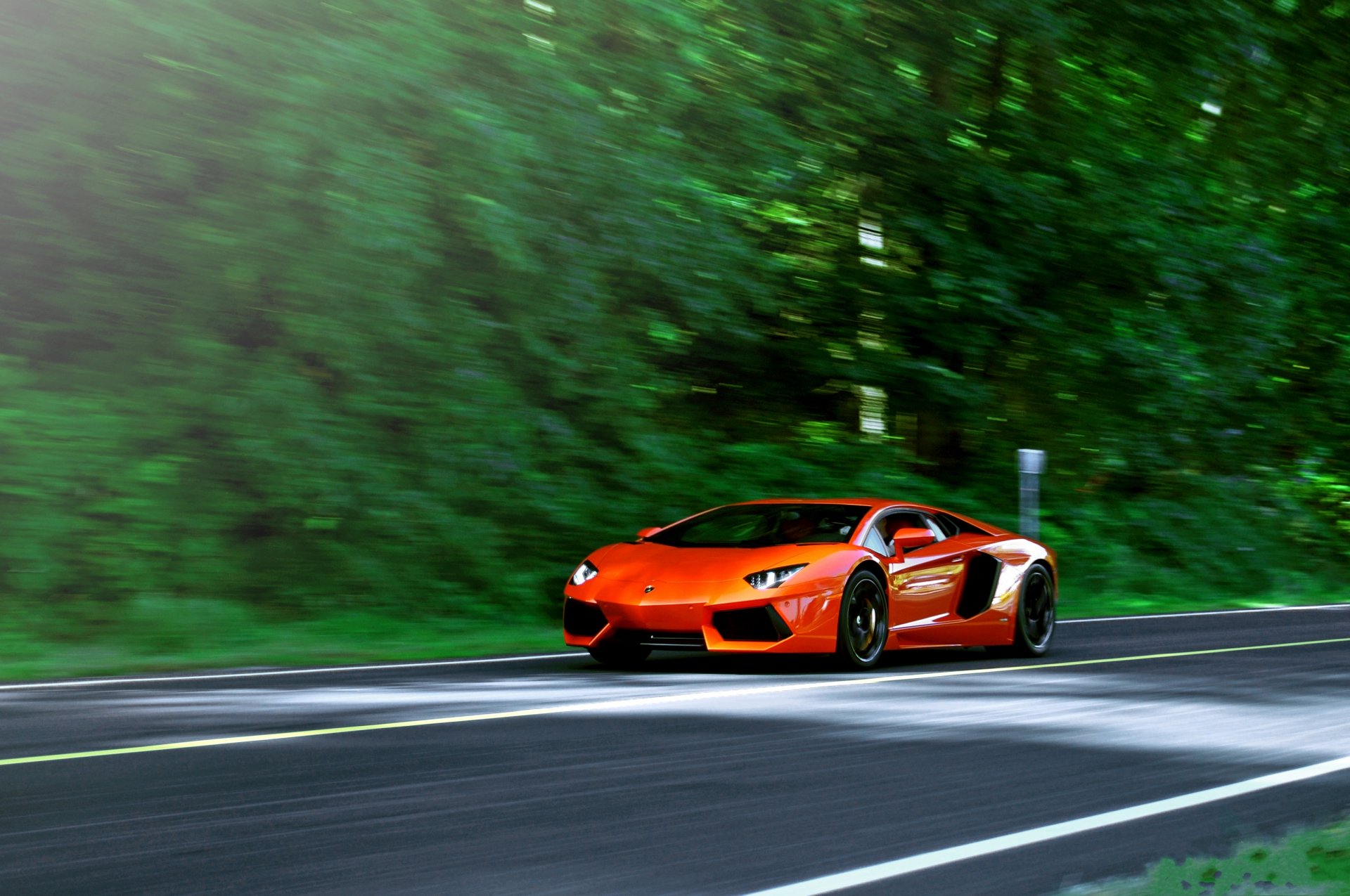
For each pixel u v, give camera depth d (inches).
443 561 421.1
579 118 483.2
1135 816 156.2
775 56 576.4
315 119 419.8
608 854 135.7
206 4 412.2
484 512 442.6
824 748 198.8
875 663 322.7
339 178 422.6
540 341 474.3
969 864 133.5
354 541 410.3
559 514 454.9
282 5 428.5
